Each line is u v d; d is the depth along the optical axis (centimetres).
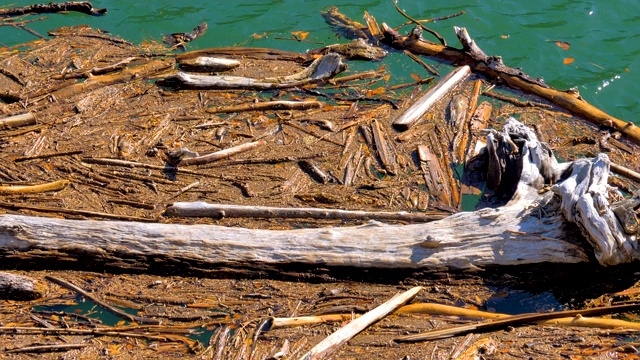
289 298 710
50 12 1249
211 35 1198
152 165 893
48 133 951
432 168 898
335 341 637
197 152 916
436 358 619
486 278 728
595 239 697
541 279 726
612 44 1158
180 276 740
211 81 1056
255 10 1258
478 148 930
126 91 1050
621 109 1038
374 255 730
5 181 857
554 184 782
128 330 665
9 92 1018
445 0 1277
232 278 738
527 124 983
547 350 628
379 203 841
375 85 1078
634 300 698
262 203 838
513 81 1065
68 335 657
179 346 646
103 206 827
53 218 762
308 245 740
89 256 739
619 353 620
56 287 718
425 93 1038
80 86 1041
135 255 740
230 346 644
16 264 740
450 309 686
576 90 1026
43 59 1113
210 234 749
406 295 698
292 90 1064
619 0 1254
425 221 797
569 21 1213
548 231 730
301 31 1210
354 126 978
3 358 626
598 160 748
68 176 873
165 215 813
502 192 847
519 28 1205
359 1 1277
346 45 1145
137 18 1238
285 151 928
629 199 705
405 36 1182
